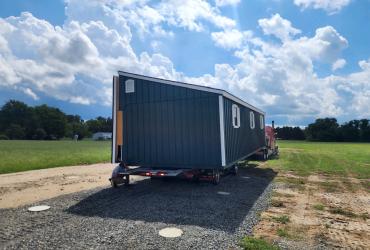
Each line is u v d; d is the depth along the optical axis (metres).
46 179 12.19
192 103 10.16
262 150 20.59
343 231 5.79
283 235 5.46
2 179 12.21
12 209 7.12
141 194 8.85
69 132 117.06
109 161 20.58
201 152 9.98
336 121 94.50
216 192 9.20
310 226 6.04
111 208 7.17
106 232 5.43
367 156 24.59
